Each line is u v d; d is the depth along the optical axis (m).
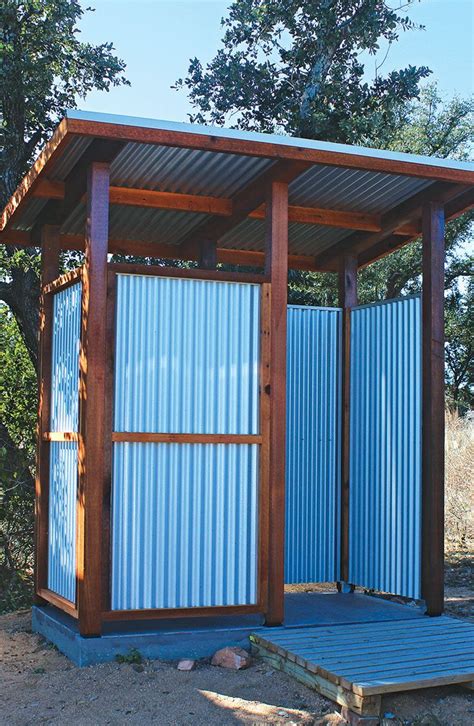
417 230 8.04
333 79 15.24
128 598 5.97
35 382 10.98
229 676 5.62
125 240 8.52
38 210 7.42
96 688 5.43
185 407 6.21
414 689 5.23
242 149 5.96
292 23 15.13
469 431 16.22
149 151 6.21
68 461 6.54
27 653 6.37
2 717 5.05
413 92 15.31
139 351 6.13
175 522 6.12
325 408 8.10
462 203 7.39
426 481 7.03
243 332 6.41
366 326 7.93
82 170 6.32
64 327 6.84
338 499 8.06
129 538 6.00
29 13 12.77
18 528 9.73
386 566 7.45
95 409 5.89
